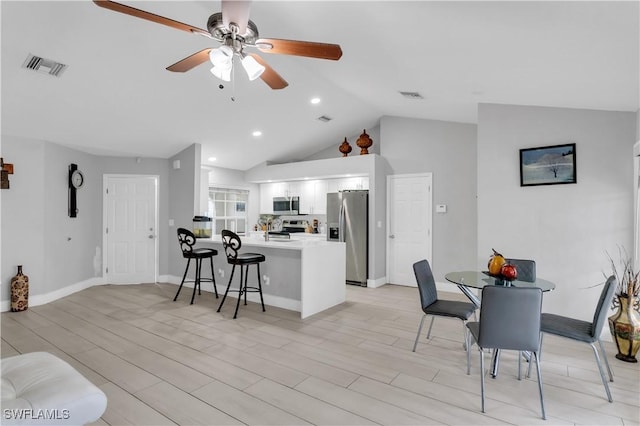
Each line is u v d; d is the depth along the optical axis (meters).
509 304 2.24
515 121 3.92
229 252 5.07
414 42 2.73
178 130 5.21
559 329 2.54
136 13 1.92
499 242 3.97
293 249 4.45
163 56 3.48
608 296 2.36
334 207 6.39
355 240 6.09
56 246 4.96
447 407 2.28
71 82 3.61
